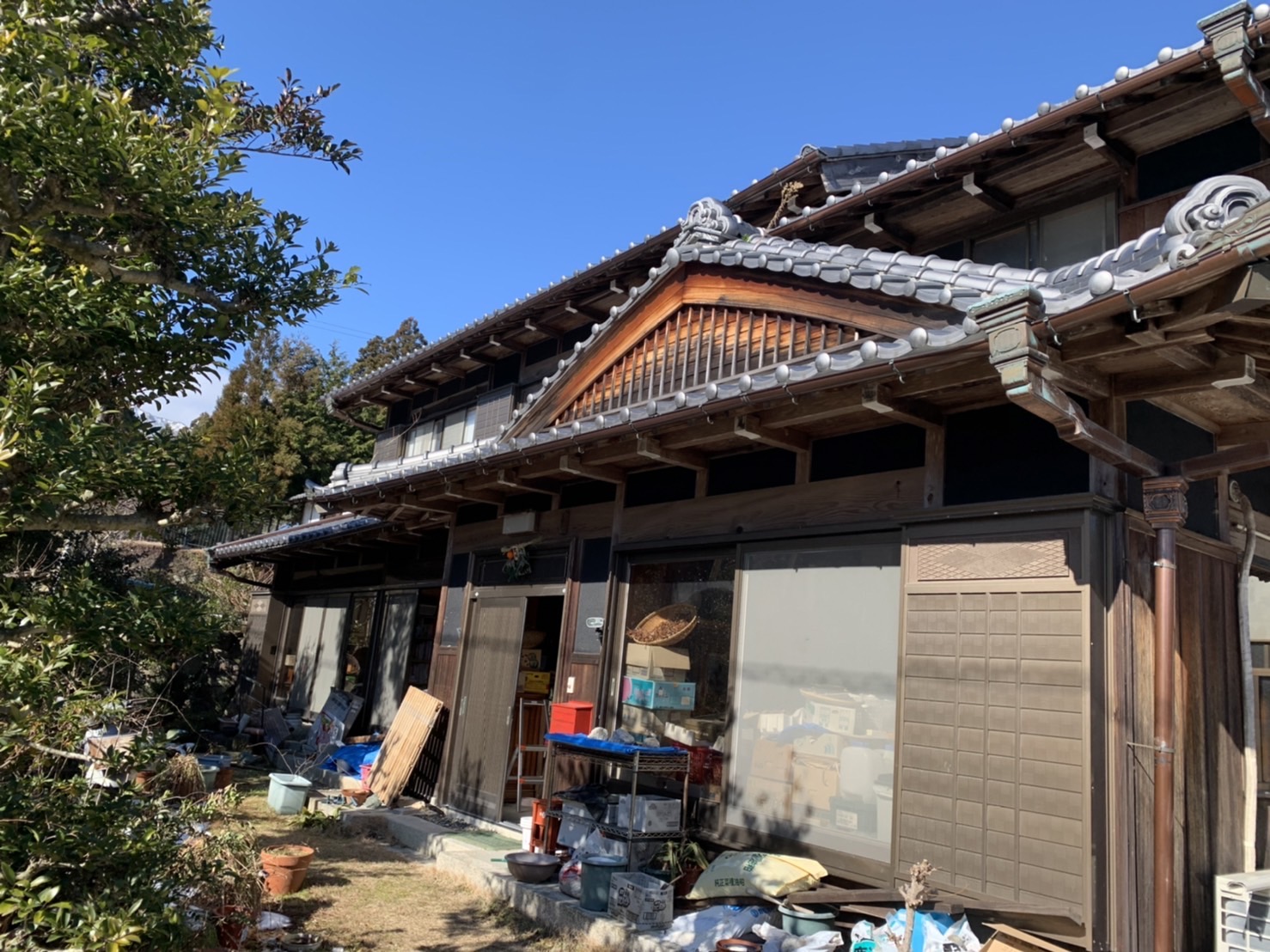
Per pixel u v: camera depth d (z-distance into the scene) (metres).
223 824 5.41
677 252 7.02
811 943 4.36
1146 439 4.29
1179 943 3.99
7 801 3.09
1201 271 2.83
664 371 7.24
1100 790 3.87
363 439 27.88
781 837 5.24
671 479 6.66
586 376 8.11
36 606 3.05
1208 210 3.13
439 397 14.70
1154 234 3.39
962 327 3.79
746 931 4.71
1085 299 3.21
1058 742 3.99
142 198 3.27
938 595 4.62
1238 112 5.83
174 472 3.34
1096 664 3.96
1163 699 3.95
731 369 6.58
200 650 3.43
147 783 5.20
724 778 5.68
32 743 3.17
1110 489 4.18
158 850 3.35
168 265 3.65
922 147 9.07
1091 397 4.07
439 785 8.56
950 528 4.64
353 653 13.03
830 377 4.30
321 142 4.11
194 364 3.81
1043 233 6.97
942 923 4.14
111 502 3.44
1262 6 5.05
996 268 4.46
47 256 3.70
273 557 14.79
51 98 3.02
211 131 3.39
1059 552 4.17
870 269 5.29
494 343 12.42
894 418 4.70
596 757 5.83
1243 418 4.70
